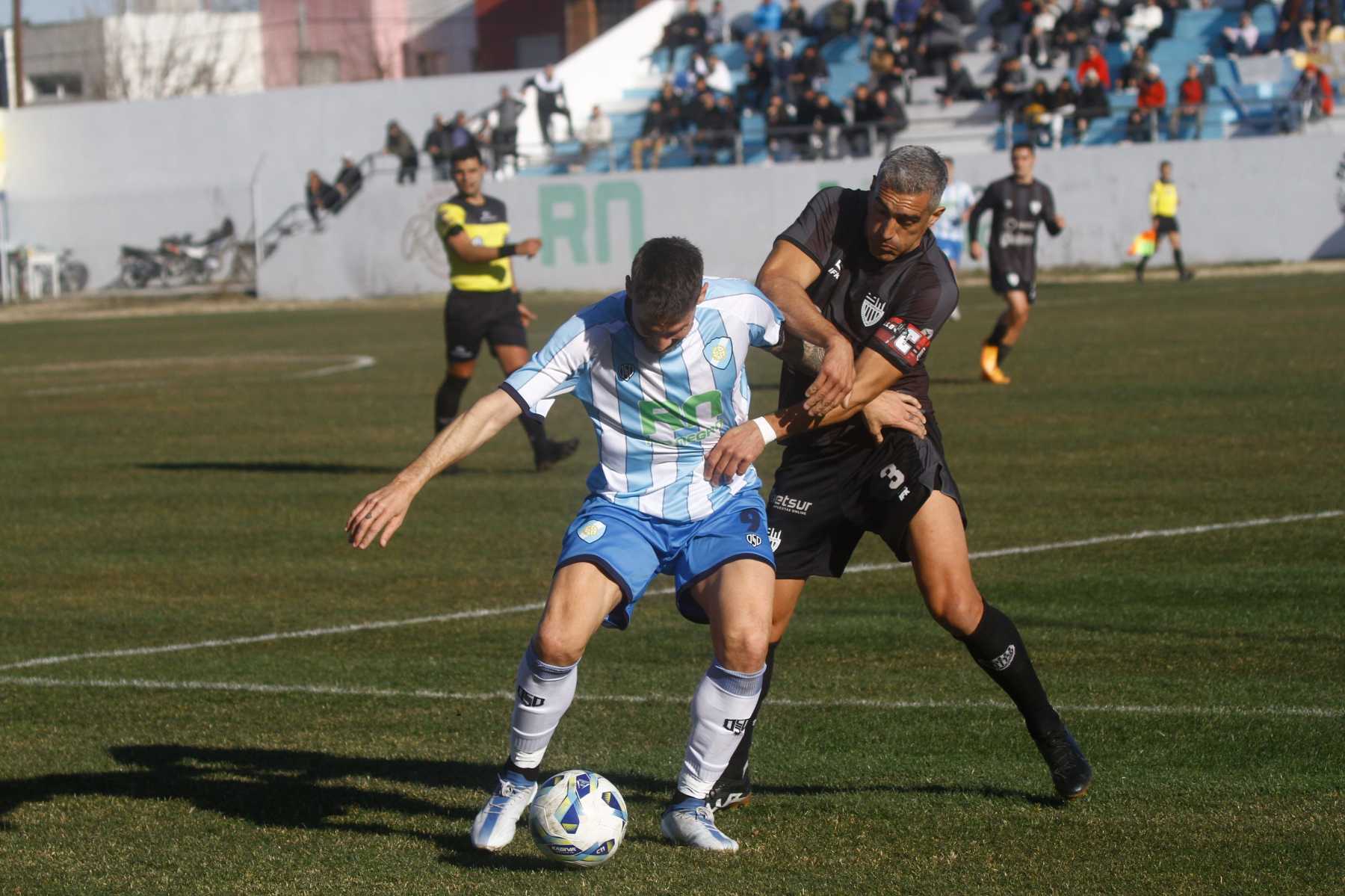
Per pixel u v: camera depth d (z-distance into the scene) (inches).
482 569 844.0
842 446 474.9
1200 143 3272.6
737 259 3555.6
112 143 4611.2
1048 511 927.0
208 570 861.2
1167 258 3319.4
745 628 419.8
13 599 800.9
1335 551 794.8
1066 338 2003.0
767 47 3873.0
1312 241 3225.9
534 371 430.6
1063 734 469.1
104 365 2242.9
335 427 1462.8
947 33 3722.9
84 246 4313.5
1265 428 1204.5
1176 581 745.6
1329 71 3518.7
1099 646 641.6
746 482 454.6
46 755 540.4
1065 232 3376.0
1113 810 459.5
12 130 4699.8
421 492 1088.8
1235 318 2144.4
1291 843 429.7
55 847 450.9
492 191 3708.2
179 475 1205.1
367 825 465.4
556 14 4849.9
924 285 462.6
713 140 3641.7
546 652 418.3
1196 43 3693.4
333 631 718.5
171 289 4146.2
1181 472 1040.2
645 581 432.5
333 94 4350.4
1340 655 617.0
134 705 601.9
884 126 3499.0
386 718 578.9
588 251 3656.5
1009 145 3403.1
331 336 2672.2
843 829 450.9
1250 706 555.2
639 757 525.3
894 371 451.8
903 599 741.9
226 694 615.5
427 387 1791.3
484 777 509.7
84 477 1206.9
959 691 589.6
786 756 521.3
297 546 920.9
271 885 418.0
